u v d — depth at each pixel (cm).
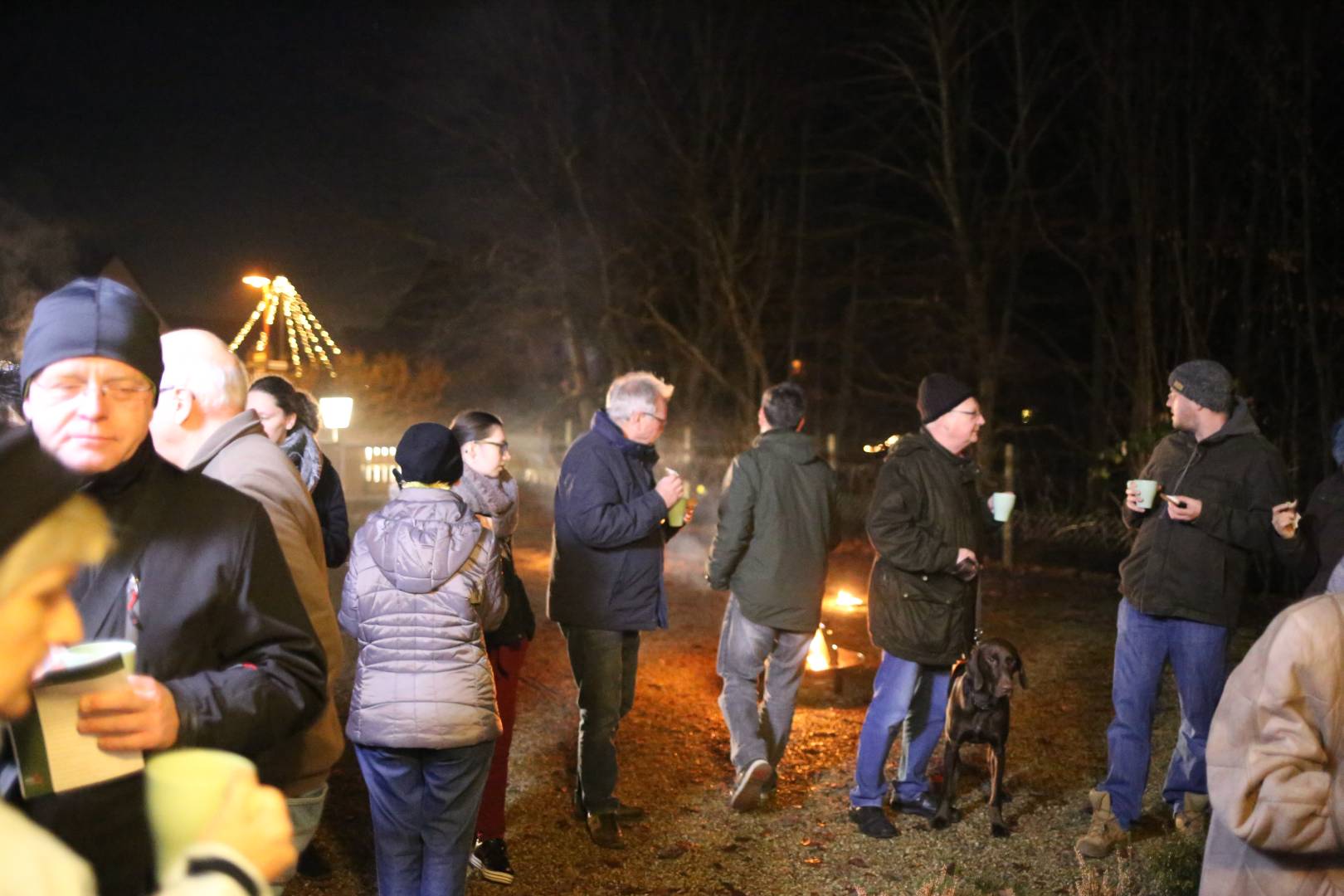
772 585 488
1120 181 1452
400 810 351
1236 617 448
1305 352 1202
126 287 197
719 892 425
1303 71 1139
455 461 361
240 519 205
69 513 115
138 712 161
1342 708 222
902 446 479
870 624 485
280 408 411
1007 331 1666
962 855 457
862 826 479
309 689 207
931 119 1628
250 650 205
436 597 345
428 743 339
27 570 111
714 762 567
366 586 348
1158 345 1329
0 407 280
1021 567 1162
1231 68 1232
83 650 162
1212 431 449
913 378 1852
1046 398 1761
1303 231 1168
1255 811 223
